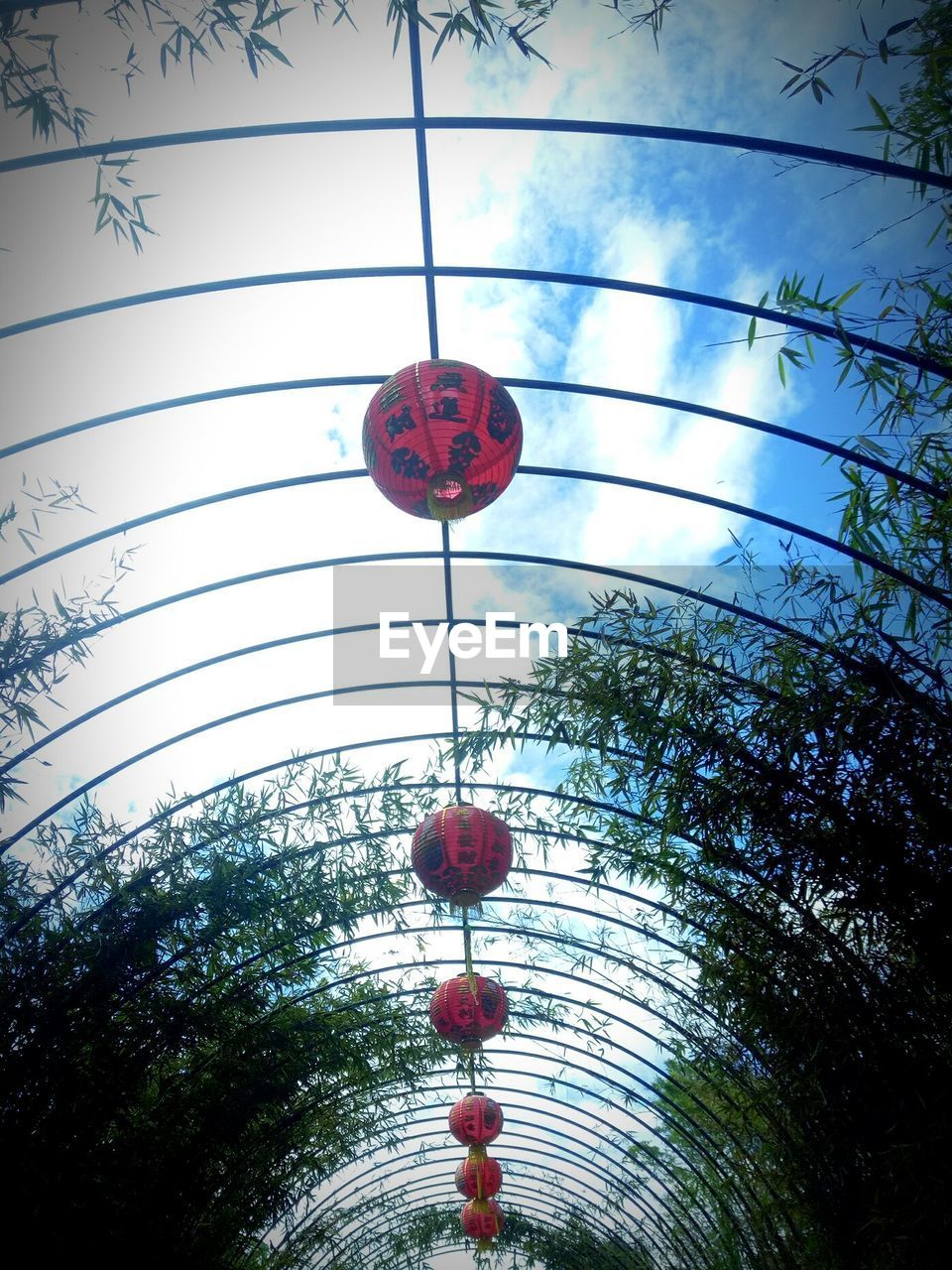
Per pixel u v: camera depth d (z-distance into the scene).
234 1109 9.49
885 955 5.48
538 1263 19.72
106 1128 7.68
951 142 3.35
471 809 6.09
